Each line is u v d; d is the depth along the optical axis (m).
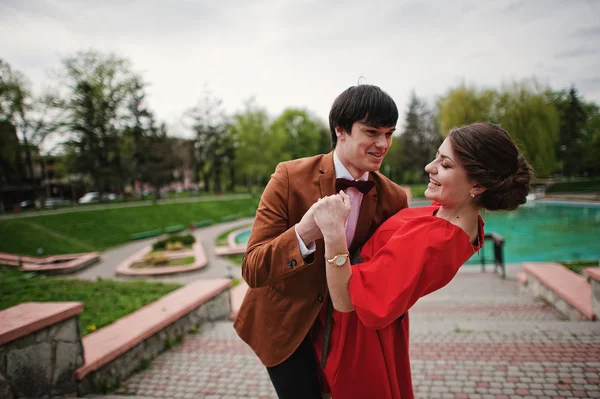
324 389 1.55
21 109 28.27
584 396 2.51
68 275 12.75
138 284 6.18
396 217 1.38
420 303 7.05
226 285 5.32
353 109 1.22
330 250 1.10
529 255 13.77
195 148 49.28
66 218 21.95
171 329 3.96
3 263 13.75
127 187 56.38
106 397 2.76
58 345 2.70
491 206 1.18
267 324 1.42
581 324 3.95
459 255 1.13
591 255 13.20
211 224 27.91
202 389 2.95
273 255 1.17
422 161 52.84
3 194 37.09
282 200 1.36
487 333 3.86
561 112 39.91
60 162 36.56
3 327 2.41
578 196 31.14
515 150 1.14
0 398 2.35
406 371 1.44
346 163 1.35
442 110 28.36
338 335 1.33
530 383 2.72
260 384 2.98
